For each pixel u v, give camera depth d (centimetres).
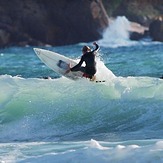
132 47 18125
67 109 5184
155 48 16875
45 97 5394
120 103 5091
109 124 4891
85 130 4838
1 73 10131
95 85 5406
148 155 2875
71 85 5550
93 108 5131
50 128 4972
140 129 4688
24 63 12138
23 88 5609
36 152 3819
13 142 4522
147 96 5081
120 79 5656
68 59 6644
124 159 2895
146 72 9169
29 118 5181
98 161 2941
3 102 5478
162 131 4538
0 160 3531
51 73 9531
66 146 4016
